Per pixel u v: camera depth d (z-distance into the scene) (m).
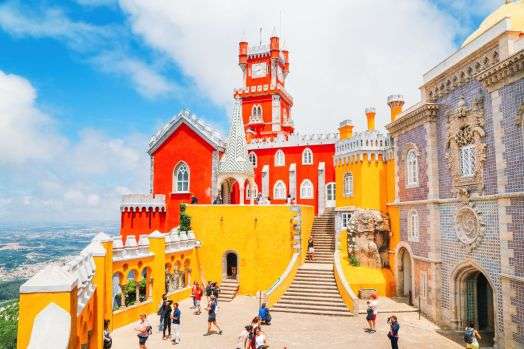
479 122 22.53
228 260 38.44
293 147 51.91
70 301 12.20
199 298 30.31
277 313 29.22
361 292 31.92
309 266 35.88
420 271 28.89
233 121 42.91
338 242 37.66
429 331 24.75
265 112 59.31
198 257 37.22
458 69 24.56
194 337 24.19
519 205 19.17
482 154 22.11
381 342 22.86
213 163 43.94
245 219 36.91
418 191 29.48
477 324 24.75
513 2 26.33
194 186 44.44
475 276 24.98
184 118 45.09
